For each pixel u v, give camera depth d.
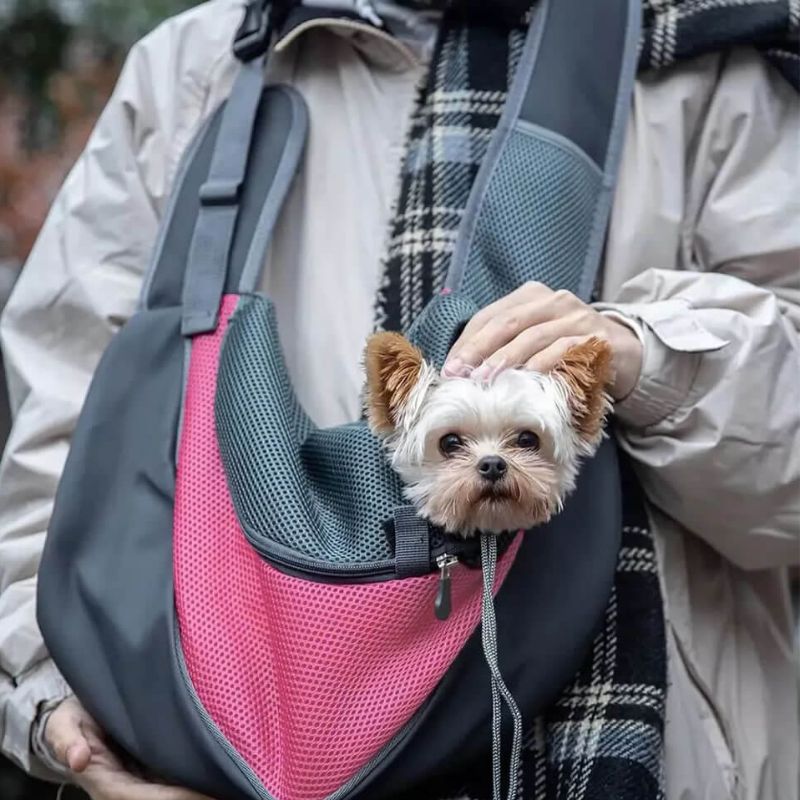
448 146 1.71
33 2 3.10
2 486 1.85
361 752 1.38
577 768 1.49
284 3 1.83
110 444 1.67
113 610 1.55
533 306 1.46
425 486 1.32
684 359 1.56
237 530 1.51
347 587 1.38
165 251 1.78
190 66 1.92
